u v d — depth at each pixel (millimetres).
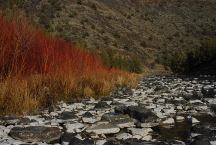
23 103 7770
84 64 15391
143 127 6855
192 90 14664
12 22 10875
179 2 138375
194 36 114938
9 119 6934
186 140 5754
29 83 9508
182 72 71188
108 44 79125
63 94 10664
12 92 7820
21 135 5523
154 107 9188
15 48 10031
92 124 6789
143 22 113188
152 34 106438
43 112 8086
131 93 13438
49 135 5621
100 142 5355
